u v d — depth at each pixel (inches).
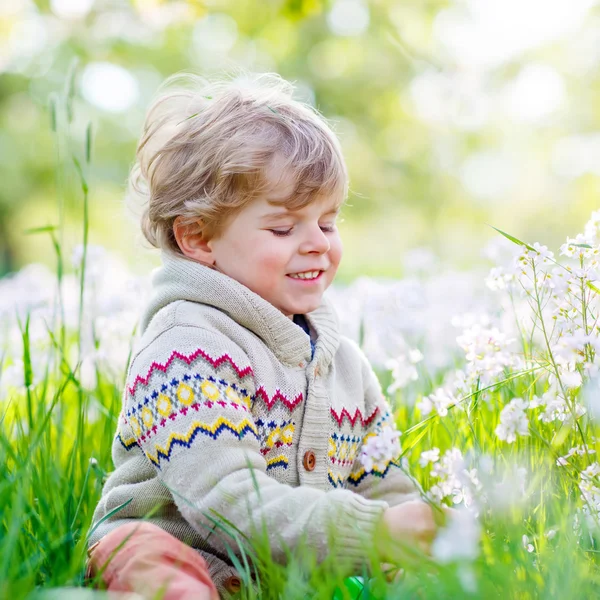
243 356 77.4
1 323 140.6
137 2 294.2
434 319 134.0
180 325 77.6
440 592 53.4
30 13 470.6
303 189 82.1
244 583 64.0
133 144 719.7
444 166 674.8
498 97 593.3
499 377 82.5
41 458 81.2
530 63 570.9
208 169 83.5
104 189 721.0
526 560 58.9
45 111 681.6
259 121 84.7
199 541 74.9
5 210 751.7
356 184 681.0
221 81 104.9
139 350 78.3
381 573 56.6
